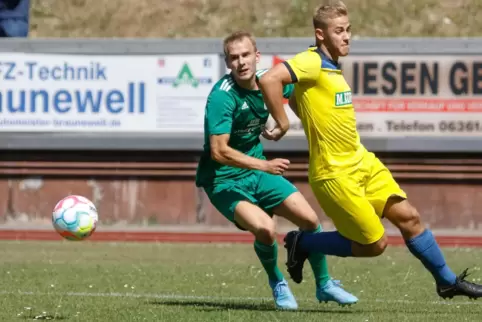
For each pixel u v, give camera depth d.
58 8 55.84
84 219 18.89
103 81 47.44
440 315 19.08
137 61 47.25
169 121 47.16
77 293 23.45
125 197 48.09
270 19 54.75
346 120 18.55
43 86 47.66
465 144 46.28
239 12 55.25
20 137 47.75
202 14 55.31
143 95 47.25
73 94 47.62
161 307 20.34
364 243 18.75
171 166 47.84
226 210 19.98
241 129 19.89
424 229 19.09
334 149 18.53
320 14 18.59
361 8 55.34
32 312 19.56
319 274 20.12
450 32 53.75
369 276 28.47
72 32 54.69
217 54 46.84
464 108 46.28
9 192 48.50
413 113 46.38
